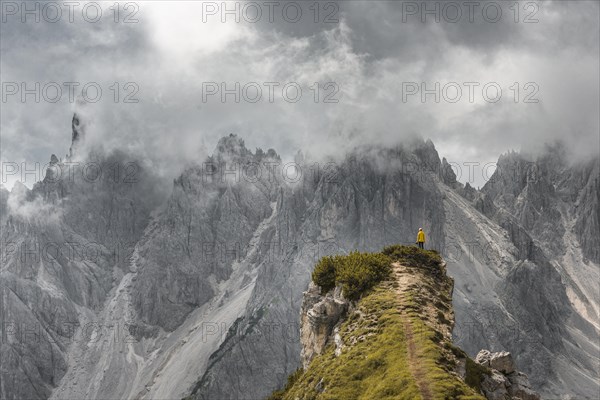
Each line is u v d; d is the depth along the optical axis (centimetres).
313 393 6041
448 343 5919
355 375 5728
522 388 5988
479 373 5838
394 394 5147
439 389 5000
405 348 5750
